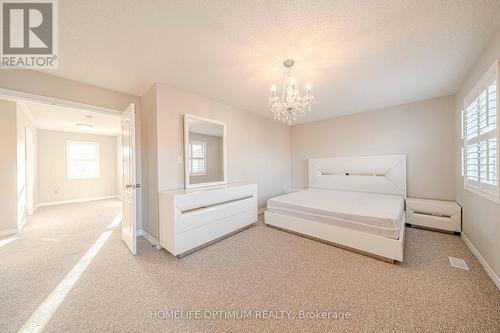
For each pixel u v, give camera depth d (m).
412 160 3.50
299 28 1.56
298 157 5.11
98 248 2.53
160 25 1.51
